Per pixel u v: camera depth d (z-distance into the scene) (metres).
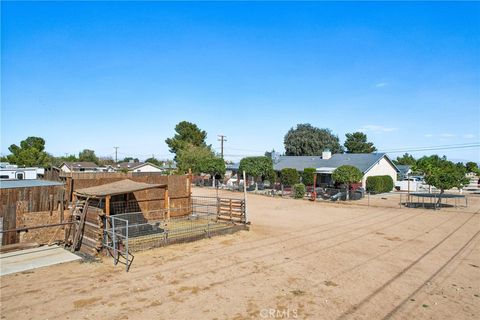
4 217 13.84
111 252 12.80
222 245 14.68
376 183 38.94
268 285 10.07
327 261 12.53
